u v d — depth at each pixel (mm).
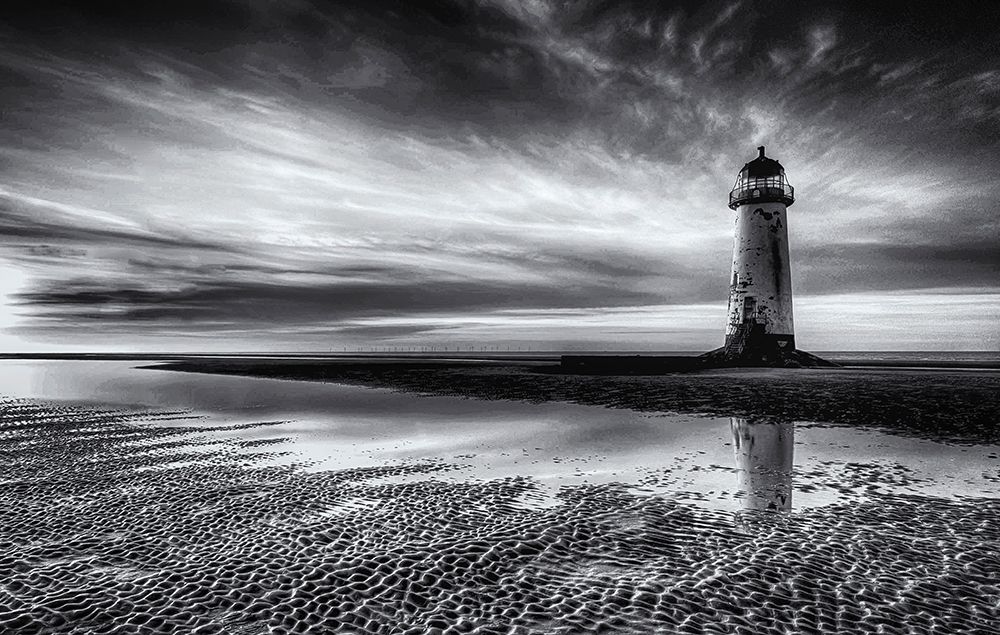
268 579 5941
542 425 17797
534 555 6652
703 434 15523
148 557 6660
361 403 26062
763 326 37719
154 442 15594
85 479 10953
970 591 5629
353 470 11625
